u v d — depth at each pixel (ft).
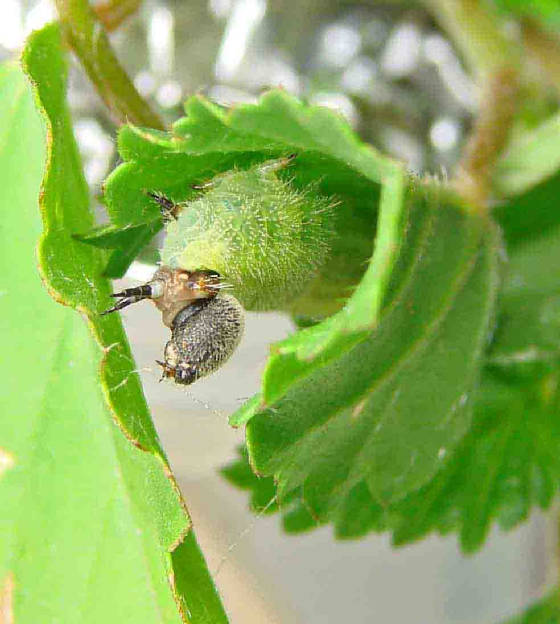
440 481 0.15
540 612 0.18
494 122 0.15
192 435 0.18
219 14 0.19
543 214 0.16
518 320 0.16
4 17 0.17
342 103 0.19
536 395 0.16
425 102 0.20
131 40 0.19
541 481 0.16
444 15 0.18
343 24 0.20
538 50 0.17
